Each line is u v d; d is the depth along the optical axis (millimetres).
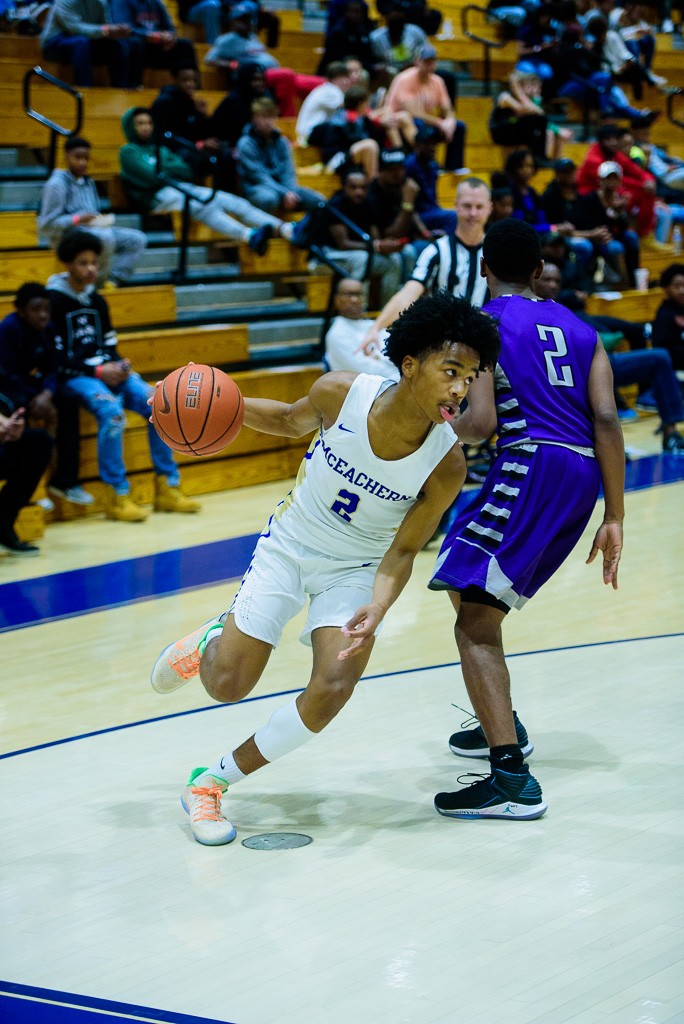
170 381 3604
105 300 8703
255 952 3006
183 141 10570
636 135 14828
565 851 3580
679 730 4570
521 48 15008
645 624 6039
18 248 9562
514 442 3939
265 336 10430
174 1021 2676
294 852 3619
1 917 3234
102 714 4945
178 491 8812
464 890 3334
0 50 10789
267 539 3820
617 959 2924
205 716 4887
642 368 10570
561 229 12070
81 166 9414
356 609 3664
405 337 3279
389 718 4785
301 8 14344
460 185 6422
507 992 2777
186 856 3605
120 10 11195
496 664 3896
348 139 11922
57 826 3844
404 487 3512
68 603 6582
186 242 10273
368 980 2850
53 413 7809
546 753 4379
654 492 9117
